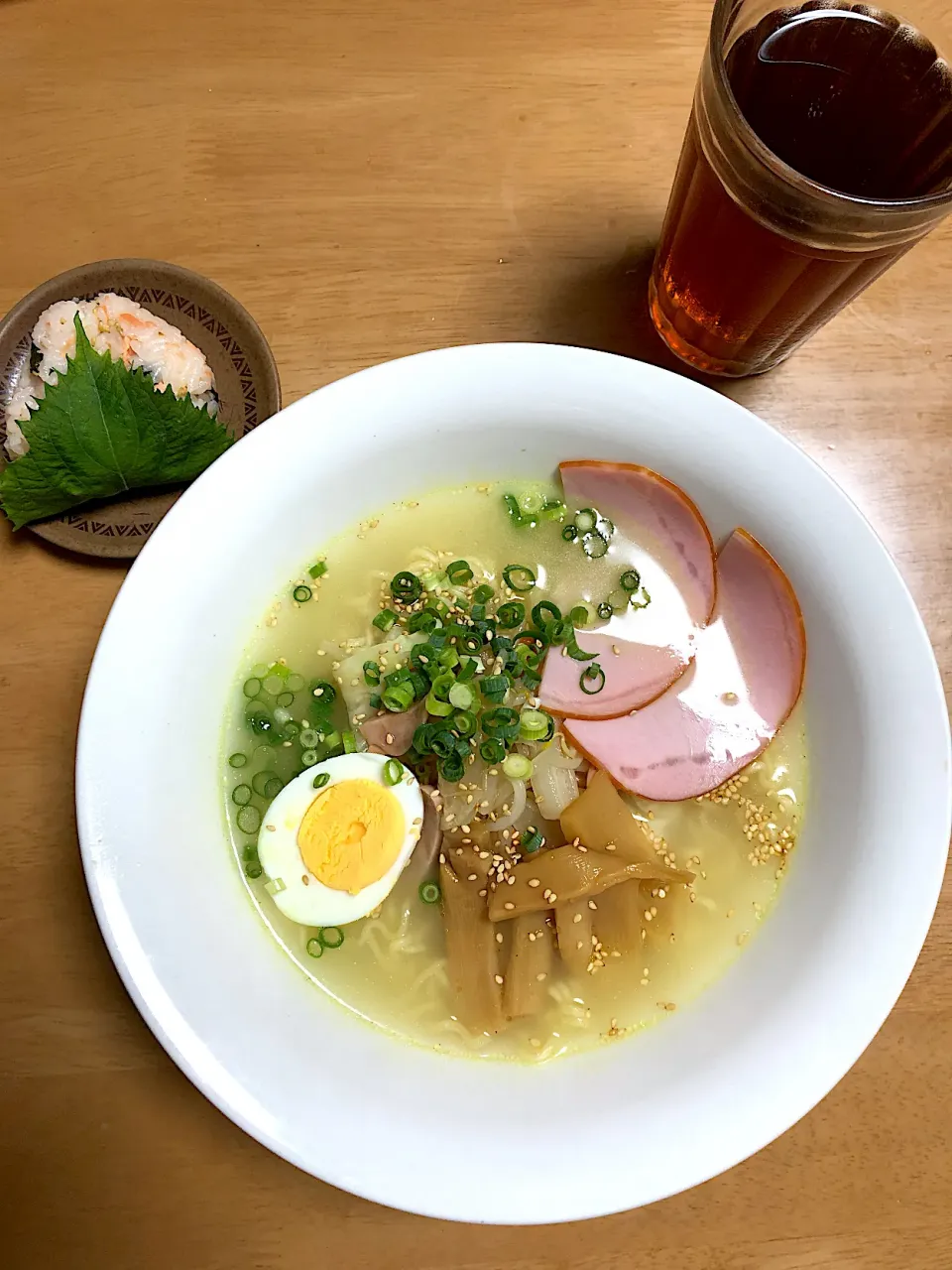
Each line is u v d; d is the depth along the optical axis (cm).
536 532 30
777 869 28
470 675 27
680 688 29
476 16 34
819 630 26
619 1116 23
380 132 33
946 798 24
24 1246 26
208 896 26
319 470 26
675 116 33
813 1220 27
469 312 32
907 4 25
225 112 33
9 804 28
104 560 30
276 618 30
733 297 28
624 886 28
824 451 32
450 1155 23
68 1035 27
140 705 24
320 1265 27
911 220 23
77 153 33
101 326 30
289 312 32
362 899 28
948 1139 28
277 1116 23
